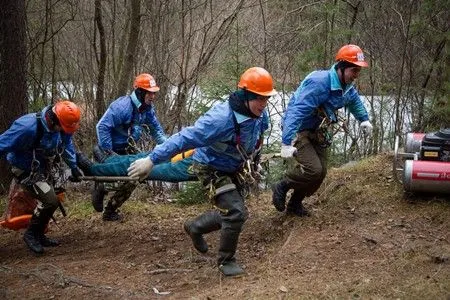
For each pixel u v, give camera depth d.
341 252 4.82
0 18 8.08
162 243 5.96
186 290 4.47
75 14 11.02
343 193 6.11
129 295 4.38
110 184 6.59
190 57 11.00
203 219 4.83
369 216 5.52
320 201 6.18
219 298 4.03
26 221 5.78
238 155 4.33
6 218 5.77
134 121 6.43
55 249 6.00
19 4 8.15
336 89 5.02
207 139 4.12
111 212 6.89
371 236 5.04
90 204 7.64
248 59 10.68
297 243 5.16
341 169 6.83
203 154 4.44
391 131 10.92
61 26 10.90
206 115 4.14
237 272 4.62
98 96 10.31
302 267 4.60
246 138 4.24
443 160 5.45
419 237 4.96
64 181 6.17
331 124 5.38
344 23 10.85
